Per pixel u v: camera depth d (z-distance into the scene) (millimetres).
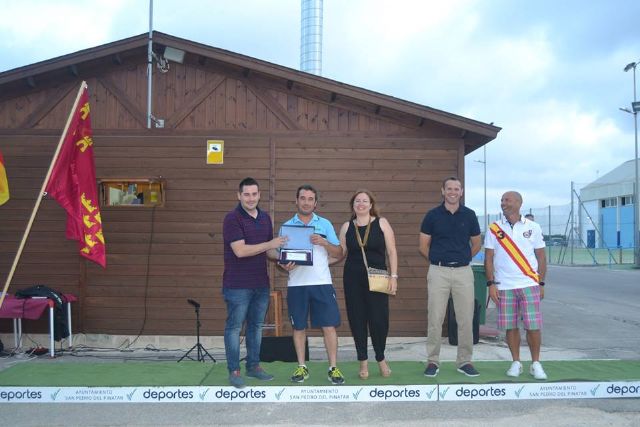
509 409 5324
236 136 8484
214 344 8320
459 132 8484
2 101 8484
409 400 5531
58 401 5527
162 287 8352
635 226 25781
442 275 5977
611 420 5086
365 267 5734
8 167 8414
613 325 10273
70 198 7039
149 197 8453
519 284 5918
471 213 6102
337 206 8445
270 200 8422
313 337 8359
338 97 8406
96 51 8156
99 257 7383
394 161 8484
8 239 8383
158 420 5094
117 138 8445
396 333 8320
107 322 8320
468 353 6055
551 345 8453
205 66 8562
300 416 5180
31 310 7484
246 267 5621
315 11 18484
